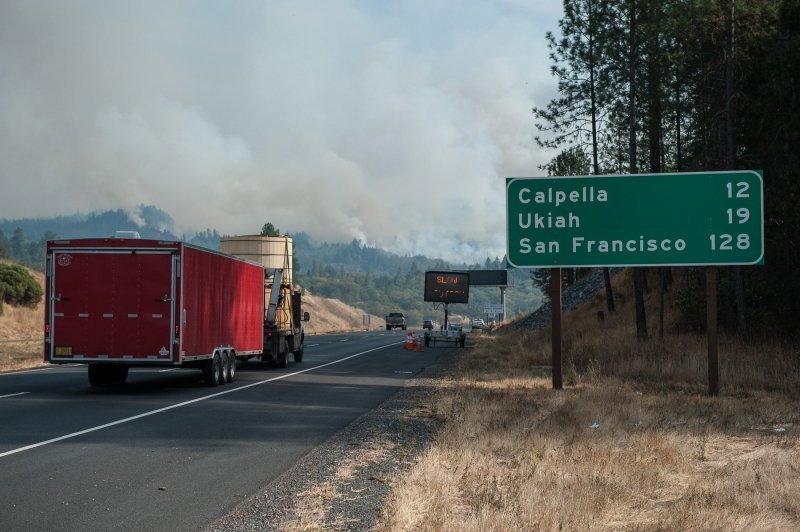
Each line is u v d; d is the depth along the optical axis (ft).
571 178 64.64
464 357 114.93
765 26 97.19
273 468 30.81
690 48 111.34
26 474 28.96
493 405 50.80
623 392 59.98
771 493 25.98
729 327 111.75
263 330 86.33
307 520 22.29
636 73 118.01
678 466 31.58
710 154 118.73
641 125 123.65
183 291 59.31
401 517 22.11
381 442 37.40
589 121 133.69
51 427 41.11
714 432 41.27
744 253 61.77
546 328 168.25
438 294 197.57
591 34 124.06
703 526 21.77
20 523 21.98
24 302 205.16
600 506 23.73
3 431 39.60
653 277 162.71
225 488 27.04
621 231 63.77
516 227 65.46
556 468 30.01
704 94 112.68
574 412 47.16
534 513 22.48
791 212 96.27
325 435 39.88
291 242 142.00
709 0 93.15
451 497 25.41
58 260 59.21
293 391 63.57
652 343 101.40
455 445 34.60
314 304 601.21
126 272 58.95
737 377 70.38
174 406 51.70
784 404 54.29
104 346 58.95
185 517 22.91
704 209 62.49
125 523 22.15
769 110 96.48
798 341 94.27
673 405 53.06
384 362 104.94
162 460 32.32
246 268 77.51
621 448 35.53
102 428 40.96
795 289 97.30
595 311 164.04
